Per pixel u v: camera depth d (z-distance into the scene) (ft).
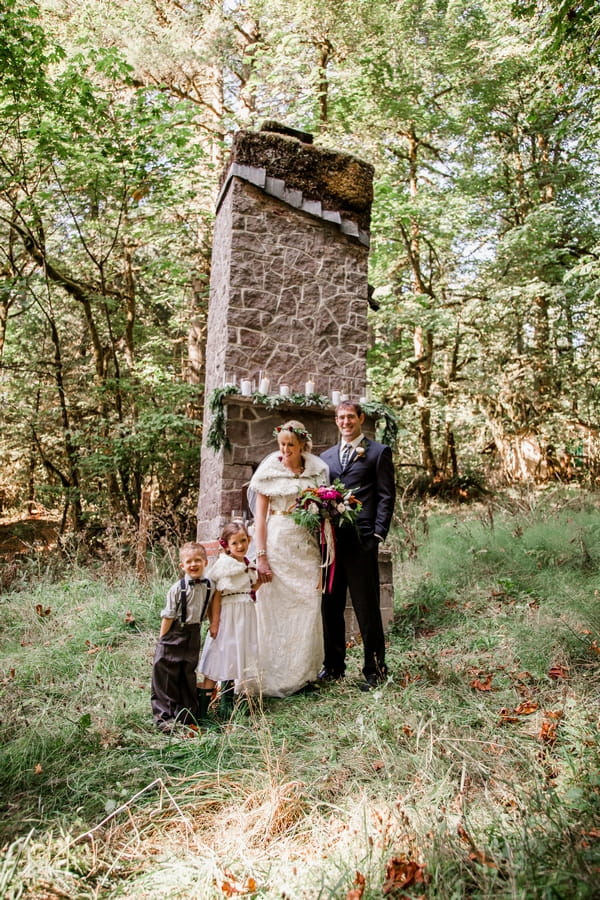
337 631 13.99
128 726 11.39
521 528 25.09
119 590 20.94
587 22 20.43
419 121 46.11
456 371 55.11
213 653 12.55
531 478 46.65
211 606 12.62
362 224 24.06
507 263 47.24
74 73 30.27
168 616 11.83
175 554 25.35
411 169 49.44
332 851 7.48
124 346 46.42
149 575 22.97
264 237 22.61
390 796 8.50
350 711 11.68
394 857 7.10
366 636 13.26
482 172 50.42
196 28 41.27
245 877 7.16
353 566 13.38
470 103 47.65
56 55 29.37
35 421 40.81
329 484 13.80
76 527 34.17
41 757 9.79
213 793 8.87
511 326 50.83
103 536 31.71
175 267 37.65
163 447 34.45
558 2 20.40
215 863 7.34
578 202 49.26
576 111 34.81
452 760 9.34
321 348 22.89
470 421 52.47
